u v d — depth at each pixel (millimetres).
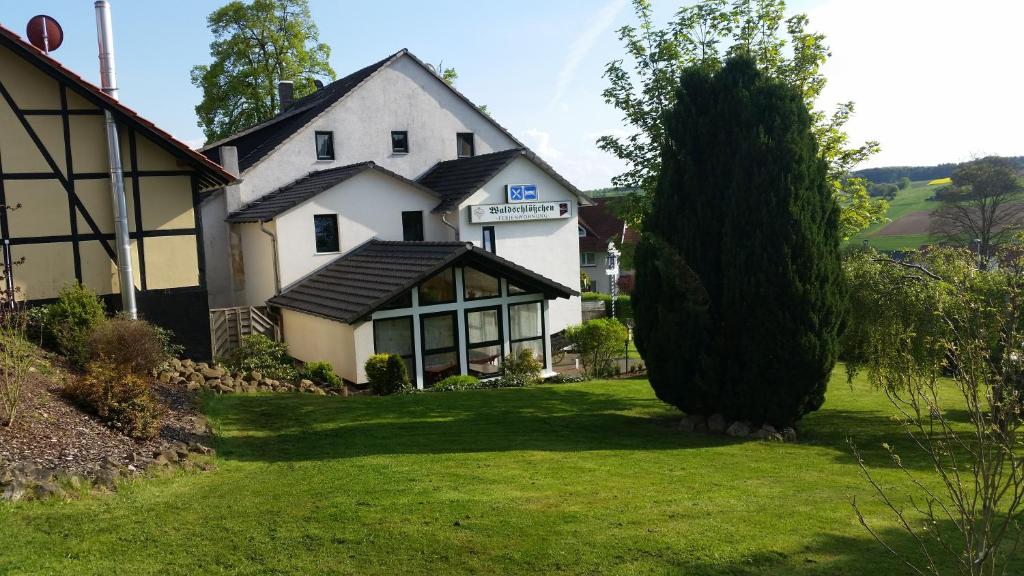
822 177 12523
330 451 10172
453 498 7730
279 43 36375
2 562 5480
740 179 12141
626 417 14414
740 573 6180
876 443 13016
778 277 11984
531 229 28109
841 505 8562
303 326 21062
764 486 9352
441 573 5863
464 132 31312
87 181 15648
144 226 16219
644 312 13453
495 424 12789
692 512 7789
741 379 12664
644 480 9234
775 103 12148
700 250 12680
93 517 6590
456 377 18297
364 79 28484
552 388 17641
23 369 8844
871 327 13547
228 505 7266
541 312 21391
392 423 12406
